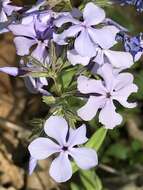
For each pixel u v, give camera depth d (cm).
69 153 13
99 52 13
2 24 14
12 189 22
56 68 14
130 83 13
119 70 13
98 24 13
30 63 14
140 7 14
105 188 22
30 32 13
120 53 13
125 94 13
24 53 14
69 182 22
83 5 14
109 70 13
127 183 22
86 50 12
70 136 13
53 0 13
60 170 13
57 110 14
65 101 14
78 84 13
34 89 15
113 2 14
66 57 13
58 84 14
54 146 13
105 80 13
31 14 13
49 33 13
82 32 12
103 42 12
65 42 13
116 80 13
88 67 14
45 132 13
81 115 13
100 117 13
